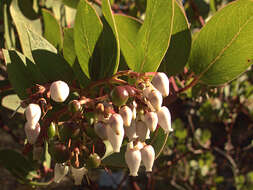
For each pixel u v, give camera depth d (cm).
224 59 11
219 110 25
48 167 14
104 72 10
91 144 9
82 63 10
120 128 8
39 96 8
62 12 15
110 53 9
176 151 27
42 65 9
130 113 8
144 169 10
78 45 9
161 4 9
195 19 17
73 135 8
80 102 8
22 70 9
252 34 10
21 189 14
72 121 8
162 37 9
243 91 24
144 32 9
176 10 10
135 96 8
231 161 28
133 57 10
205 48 11
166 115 8
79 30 9
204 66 11
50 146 8
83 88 10
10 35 12
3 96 11
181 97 15
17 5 12
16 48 13
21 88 9
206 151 27
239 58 11
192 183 28
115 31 9
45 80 9
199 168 28
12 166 13
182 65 11
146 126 8
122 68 10
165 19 9
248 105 25
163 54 9
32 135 8
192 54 11
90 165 8
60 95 8
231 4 10
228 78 11
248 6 10
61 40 11
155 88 8
